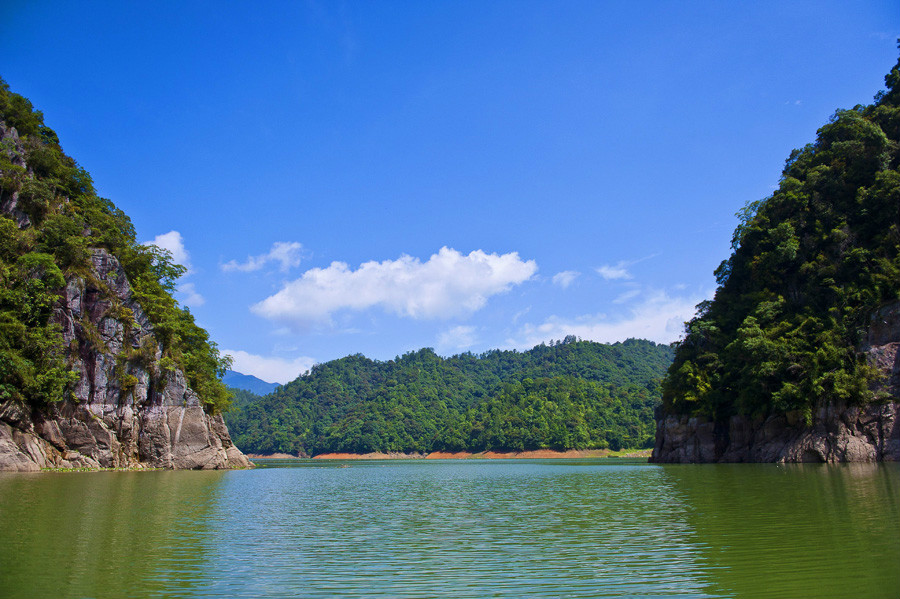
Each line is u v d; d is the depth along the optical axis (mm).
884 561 16531
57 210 72312
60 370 60688
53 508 29594
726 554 18156
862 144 80250
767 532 21609
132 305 75688
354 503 36000
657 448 95125
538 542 21047
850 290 69625
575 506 32125
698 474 55250
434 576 16141
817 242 79000
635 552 18906
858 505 27469
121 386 70125
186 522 26359
